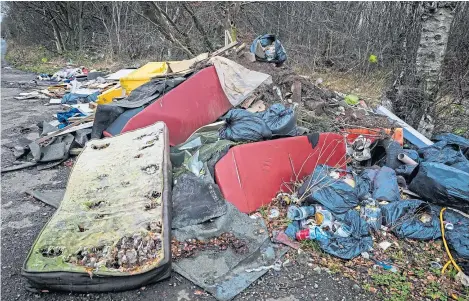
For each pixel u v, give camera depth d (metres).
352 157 5.36
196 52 12.52
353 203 4.07
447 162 4.89
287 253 3.54
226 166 4.15
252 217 3.95
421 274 3.33
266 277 3.27
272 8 15.17
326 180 4.27
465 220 3.90
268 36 6.93
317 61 13.20
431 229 3.82
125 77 7.22
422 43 6.15
